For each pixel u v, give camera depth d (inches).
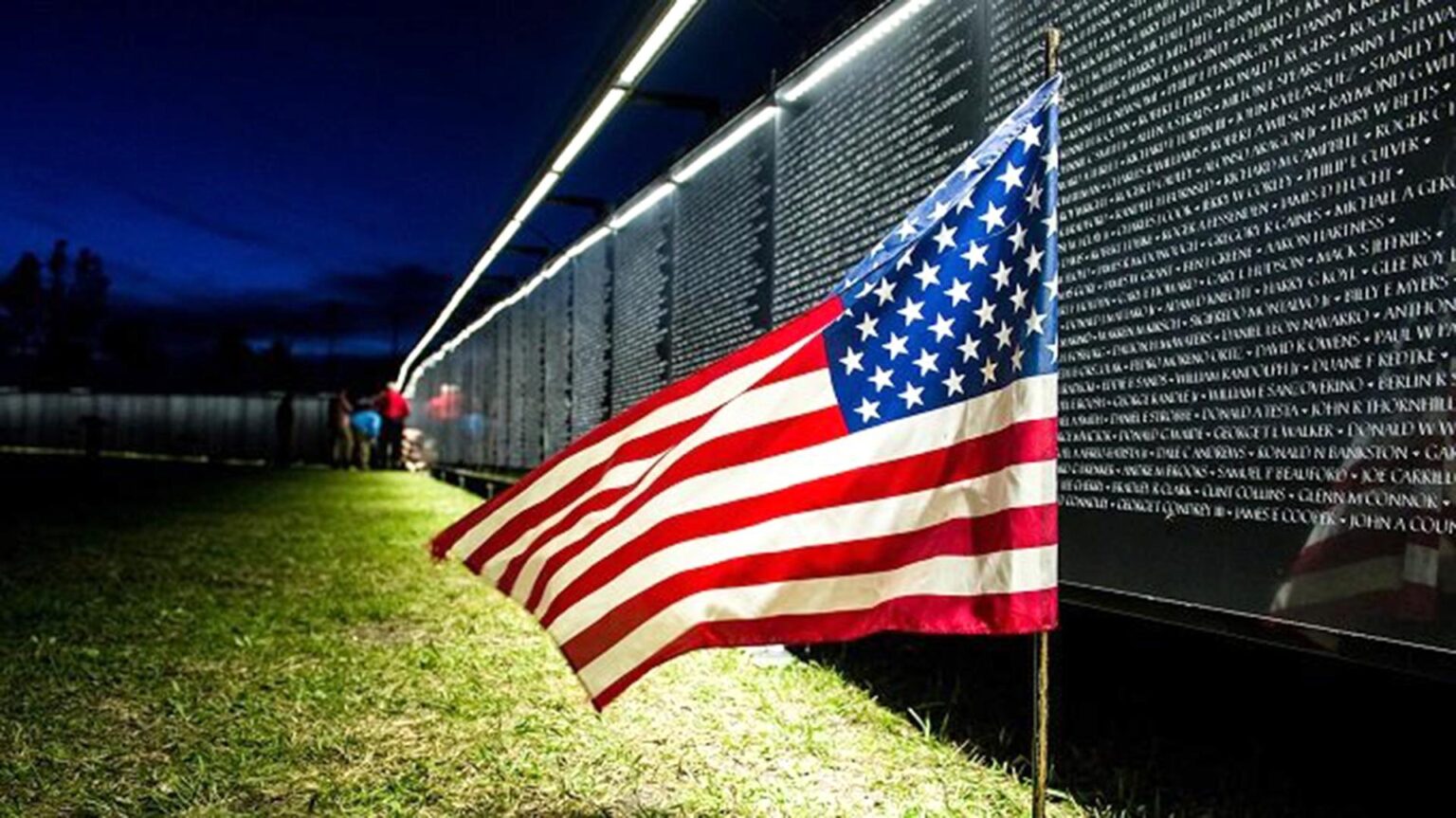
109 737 152.8
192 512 511.2
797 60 233.3
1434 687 117.0
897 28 195.9
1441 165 97.2
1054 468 88.4
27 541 378.0
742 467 100.3
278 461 1212.5
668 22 225.1
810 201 229.1
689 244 309.9
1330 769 128.8
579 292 465.1
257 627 233.1
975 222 94.7
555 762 144.5
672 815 125.5
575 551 109.9
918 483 94.0
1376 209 103.2
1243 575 116.6
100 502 557.9
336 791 131.3
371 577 313.4
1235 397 118.8
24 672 187.5
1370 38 104.2
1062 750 150.6
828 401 98.6
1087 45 145.6
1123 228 136.8
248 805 127.6
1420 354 98.3
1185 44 127.6
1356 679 126.4
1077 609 175.2
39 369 2501.2
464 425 813.9
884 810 127.6
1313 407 109.1
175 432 1304.1
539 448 549.0
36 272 2541.8
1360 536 103.4
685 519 101.3
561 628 106.2
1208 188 123.9
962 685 188.9
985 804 129.3
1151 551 129.6
